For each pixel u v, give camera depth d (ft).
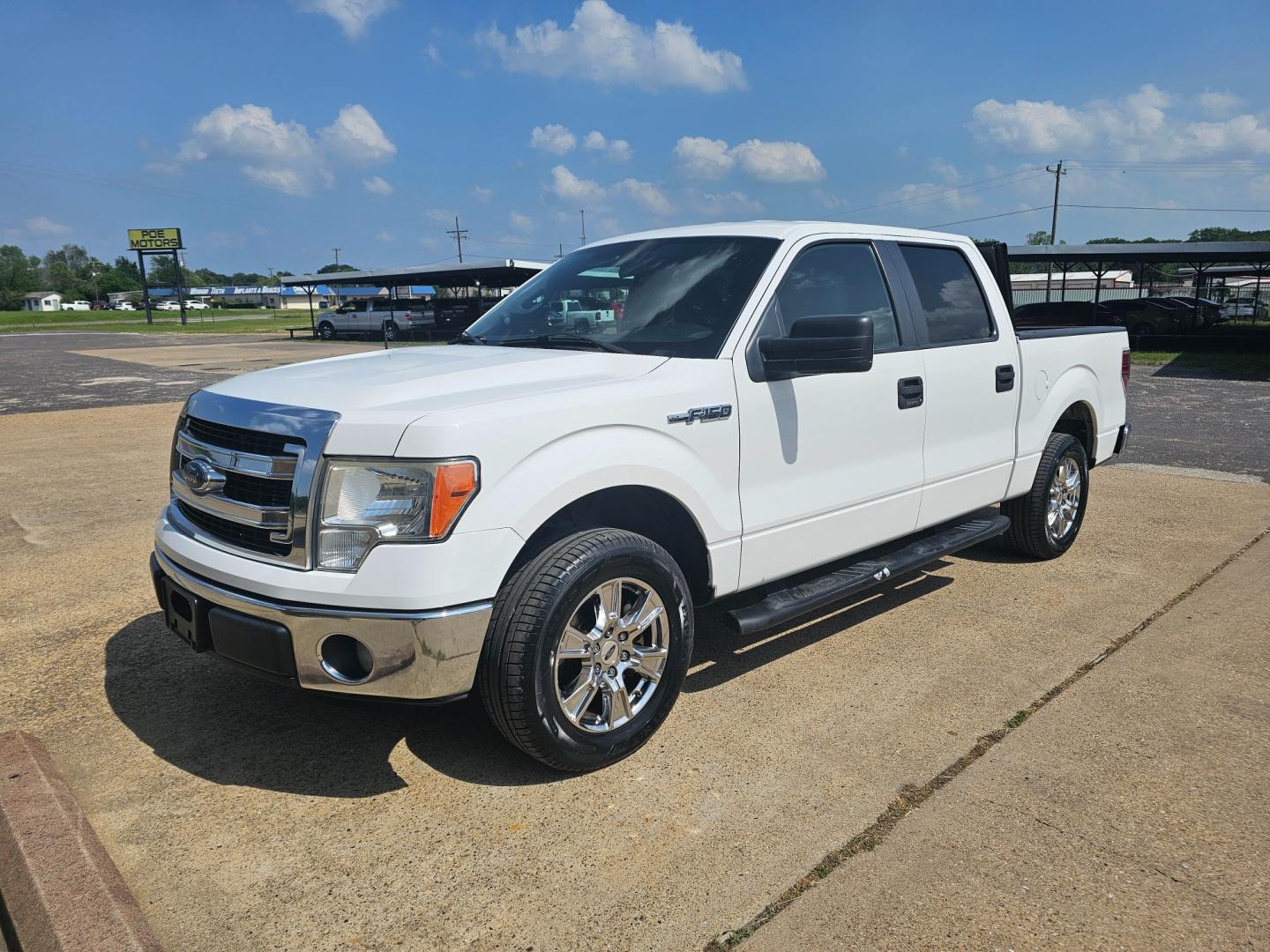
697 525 11.35
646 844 9.15
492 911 8.20
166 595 10.96
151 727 11.75
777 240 12.93
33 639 14.71
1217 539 19.90
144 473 28.63
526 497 9.55
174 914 8.21
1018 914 7.98
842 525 13.24
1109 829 9.23
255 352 105.40
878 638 14.53
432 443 9.07
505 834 9.36
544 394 10.07
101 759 10.94
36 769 10.24
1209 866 8.62
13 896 8.29
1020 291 175.73
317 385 10.61
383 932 7.96
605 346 12.30
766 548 12.19
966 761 10.63
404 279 142.72
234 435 10.30
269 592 9.41
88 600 16.55
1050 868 8.61
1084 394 18.56
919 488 14.51
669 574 10.82
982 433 15.81
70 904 7.98
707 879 8.57
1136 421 39.65
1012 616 15.44
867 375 13.34
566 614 9.80
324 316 139.54
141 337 158.71
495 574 9.39
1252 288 177.06
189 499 10.86
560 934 7.88
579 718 10.18
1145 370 66.33
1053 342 17.61
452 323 123.34
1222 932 7.74
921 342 14.57
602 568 10.04
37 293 573.74
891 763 10.62
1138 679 12.81
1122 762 10.53
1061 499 18.40
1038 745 10.96
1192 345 91.71
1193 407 44.83
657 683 10.97
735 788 10.15
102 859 8.66
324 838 9.34
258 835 9.40
